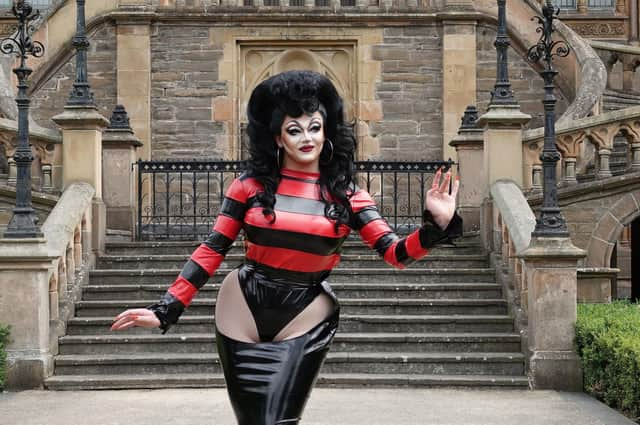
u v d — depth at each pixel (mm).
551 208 10273
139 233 13773
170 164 13812
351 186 4582
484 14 18438
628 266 20469
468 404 9141
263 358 4379
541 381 10078
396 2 18469
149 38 18359
